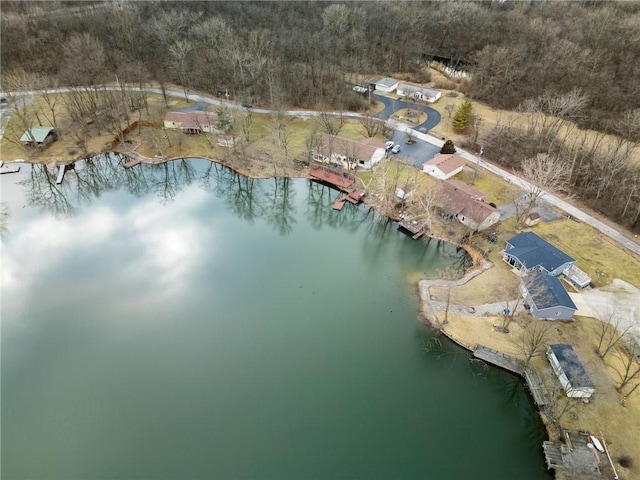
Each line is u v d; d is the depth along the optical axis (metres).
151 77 132.75
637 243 70.75
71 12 147.00
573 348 53.91
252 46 123.69
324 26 146.88
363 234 80.81
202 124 106.94
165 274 70.62
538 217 74.88
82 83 119.69
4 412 50.72
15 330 60.75
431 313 60.69
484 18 150.75
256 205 91.44
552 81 116.81
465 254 72.19
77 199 91.94
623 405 47.75
